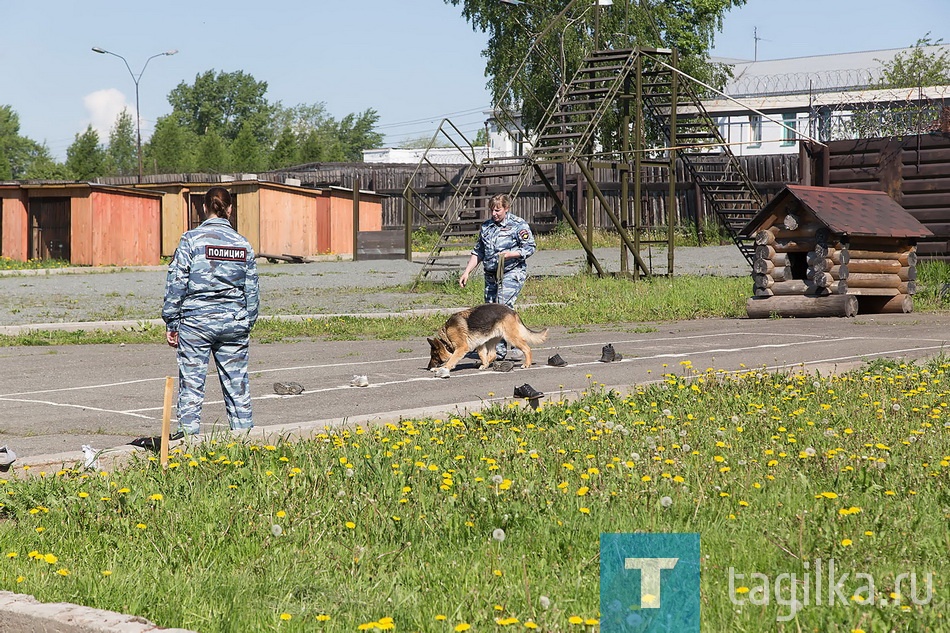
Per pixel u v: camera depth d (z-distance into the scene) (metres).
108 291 34.66
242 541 7.04
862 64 94.81
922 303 27.98
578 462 8.69
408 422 10.69
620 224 36.00
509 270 17.67
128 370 17.33
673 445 9.05
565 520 7.11
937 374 13.85
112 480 8.58
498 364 16.53
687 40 70.75
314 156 118.56
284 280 39.47
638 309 27.94
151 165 126.75
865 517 6.98
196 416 10.67
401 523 7.18
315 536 7.09
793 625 5.39
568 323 25.50
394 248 53.50
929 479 7.95
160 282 39.25
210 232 10.57
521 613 5.52
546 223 59.91
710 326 24.23
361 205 61.06
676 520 7.18
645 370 16.14
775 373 14.19
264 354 19.50
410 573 6.31
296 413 12.62
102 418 12.58
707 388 13.10
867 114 38.44
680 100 41.25
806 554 6.41
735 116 78.75
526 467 8.51
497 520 7.12
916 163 32.66
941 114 35.38
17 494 8.20
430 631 5.48
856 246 25.59
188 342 10.54
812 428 10.20
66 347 20.91
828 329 22.34
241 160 119.31
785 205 25.81
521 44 68.12
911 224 26.56
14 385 15.61
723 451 9.12
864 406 11.34
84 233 49.25
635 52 35.75
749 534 6.81
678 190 56.53
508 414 11.24
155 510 7.64
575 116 39.03
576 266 42.59
